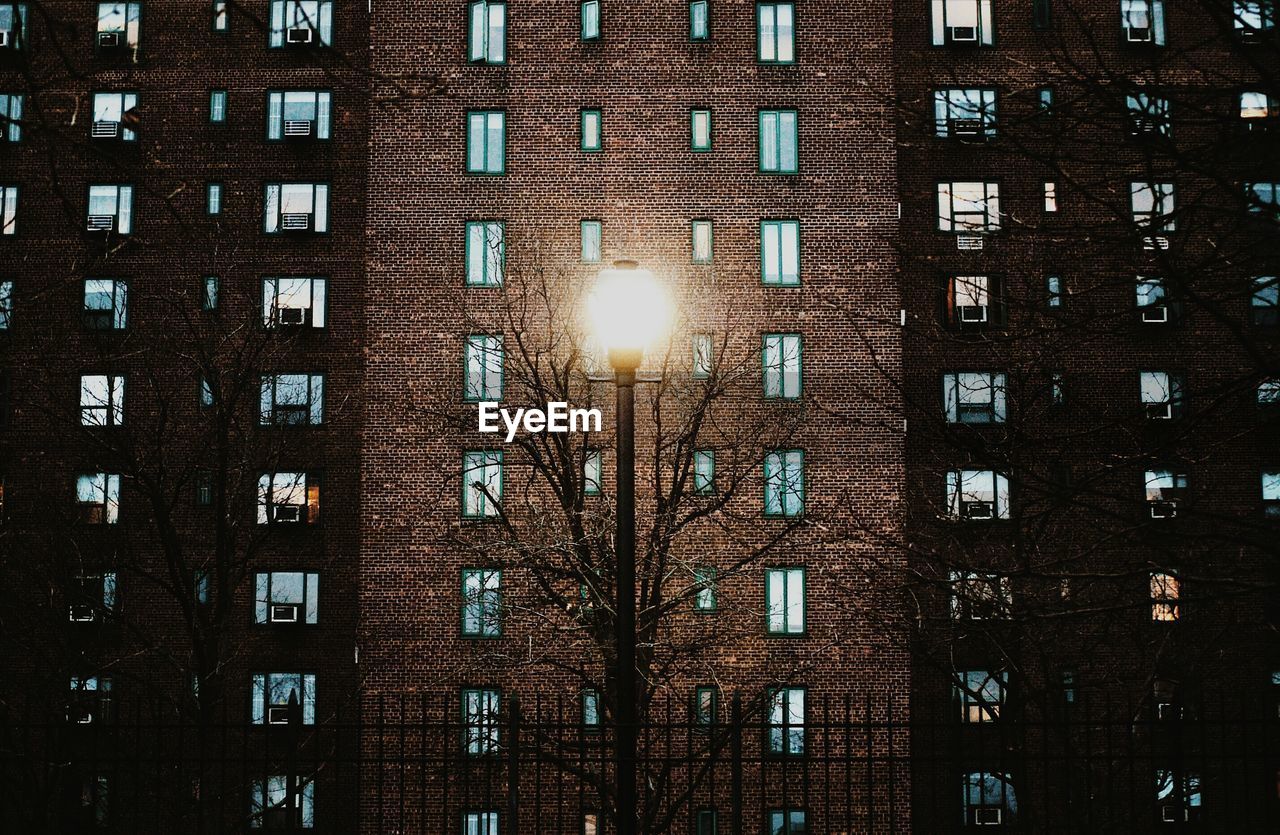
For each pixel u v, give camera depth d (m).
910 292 40.69
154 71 42.25
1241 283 11.68
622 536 13.21
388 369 39.88
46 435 40.53
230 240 39.25
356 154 41.97
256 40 42.41
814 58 41.19
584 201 40.50
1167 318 40.19
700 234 40.47
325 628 40.12
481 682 38.44
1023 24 41.75
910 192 40.44
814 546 38.75
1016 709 27.19
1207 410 12.16
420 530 39.19
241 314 41.00
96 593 36.84
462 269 40.25
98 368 40.66
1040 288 13.52
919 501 39.56
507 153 40.69
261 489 40.12
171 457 40.16
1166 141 10.88
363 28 42.50
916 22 41.75
